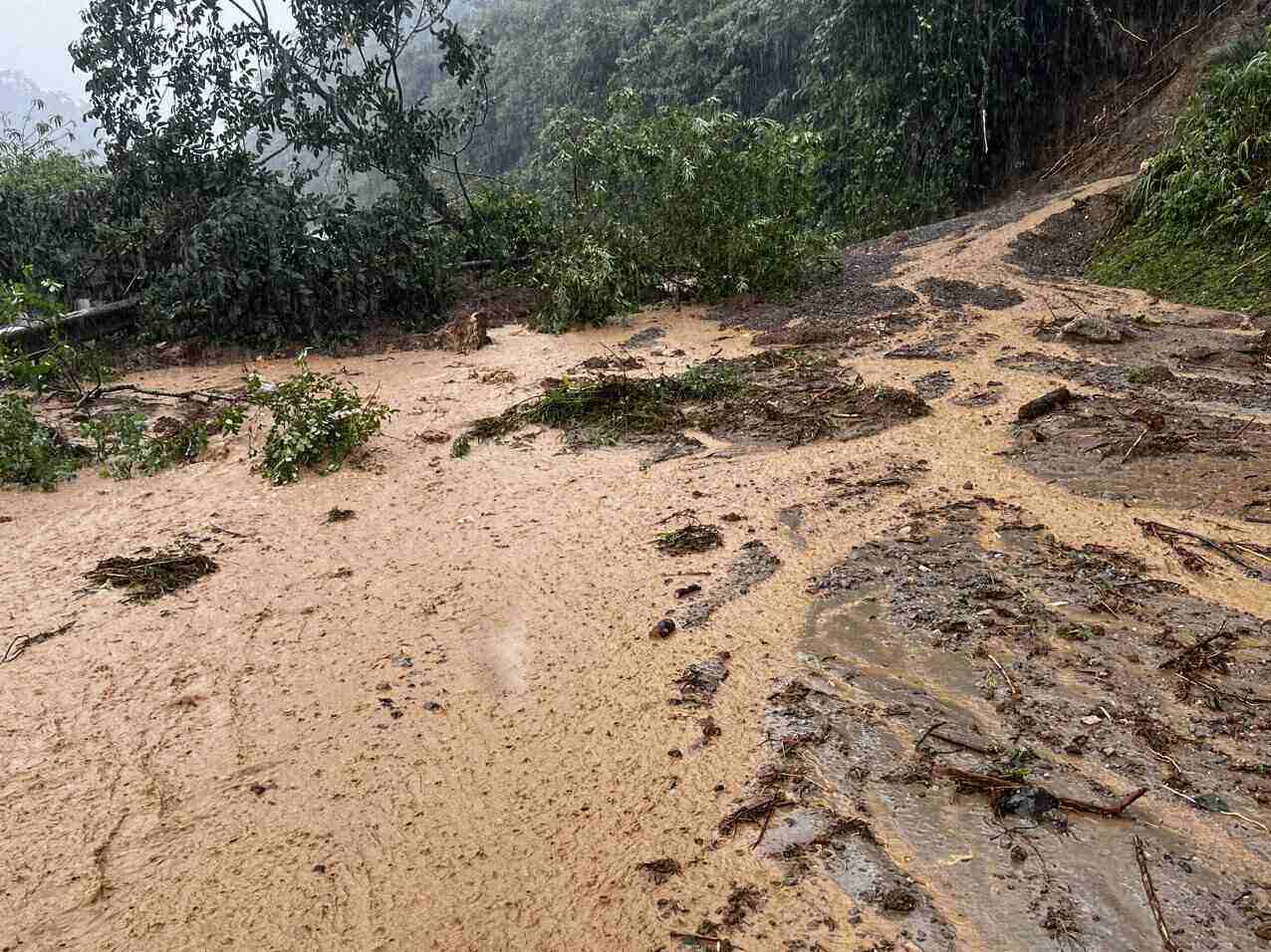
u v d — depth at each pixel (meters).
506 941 2.45
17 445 6.11
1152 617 3.65
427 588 4.44
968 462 5.42
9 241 10.57
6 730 3.47
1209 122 10.30
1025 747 2.99
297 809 3.00
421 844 2.81
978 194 15.60
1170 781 2.78
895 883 2.51
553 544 4.82
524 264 12.76
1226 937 2.25
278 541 5.07
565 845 2.76
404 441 6.61
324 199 10.62
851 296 10.06
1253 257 8.78
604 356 8.70
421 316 10.93
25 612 4.35
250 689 3.68
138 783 3.16
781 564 4.38
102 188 11.35
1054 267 10.36
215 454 6.56
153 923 2.58
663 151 10.68
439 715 3.44
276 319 10.09
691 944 2.38
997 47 14.71
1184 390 6.25
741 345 8.79
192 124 10.98
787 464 5.64
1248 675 3.25
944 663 3.48
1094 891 2.42
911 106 15.38
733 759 3.07
